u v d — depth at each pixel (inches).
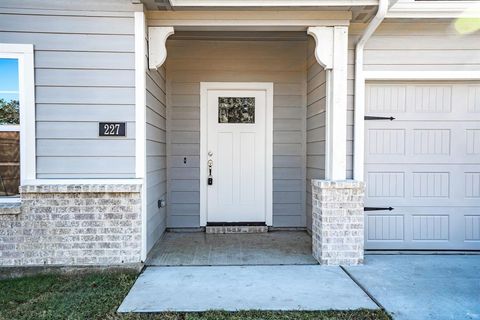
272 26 140.7
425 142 156.9
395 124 156.2
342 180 141.6
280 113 197.5
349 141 151.2
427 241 157.4
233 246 165.5
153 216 156.6
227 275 127.3
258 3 130.6
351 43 150.1
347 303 104.4
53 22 129.1
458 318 96.2
